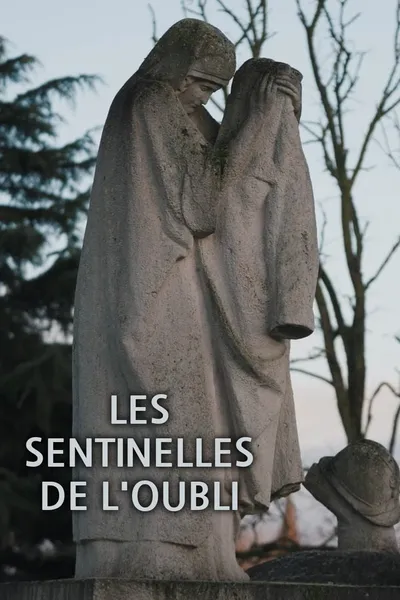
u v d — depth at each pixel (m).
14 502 22.36
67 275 23.94
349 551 8.41
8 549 22.61
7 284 24.02
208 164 6.20
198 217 6.12
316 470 9.33
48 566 22.86
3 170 25.20
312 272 6.23
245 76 6.47
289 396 6.29
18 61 25.47
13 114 25.31
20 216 25.00
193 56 6.33
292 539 15.92
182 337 6.05
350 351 16.83
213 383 6.11
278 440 6.25
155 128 6.16
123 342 5.99
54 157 25.28
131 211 6.10
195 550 5.93
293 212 6.29
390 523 9.15
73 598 5.55
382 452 9.26
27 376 22.77
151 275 6.04
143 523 5.92
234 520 6.10
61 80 25.64
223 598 5.61
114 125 6.23
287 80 6.43
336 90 17.05
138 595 5.50
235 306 6.15
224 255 6.19
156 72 6.34
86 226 6.27
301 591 5.74
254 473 6.04
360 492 9.13
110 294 6.09
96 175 6.26
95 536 5.96
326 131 17.05
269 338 6.16
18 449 23.00
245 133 6.31
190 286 6.12
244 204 6.27
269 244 6.24
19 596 5.89
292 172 6.36
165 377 6.00
